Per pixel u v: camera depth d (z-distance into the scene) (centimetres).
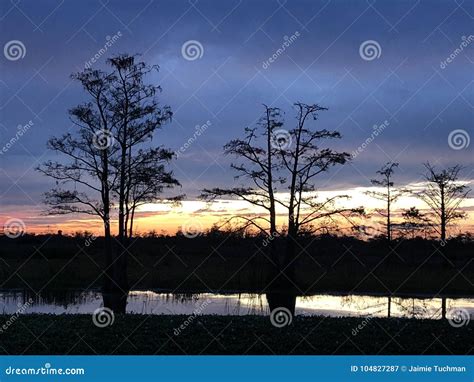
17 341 1384
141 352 1314
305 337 1427
